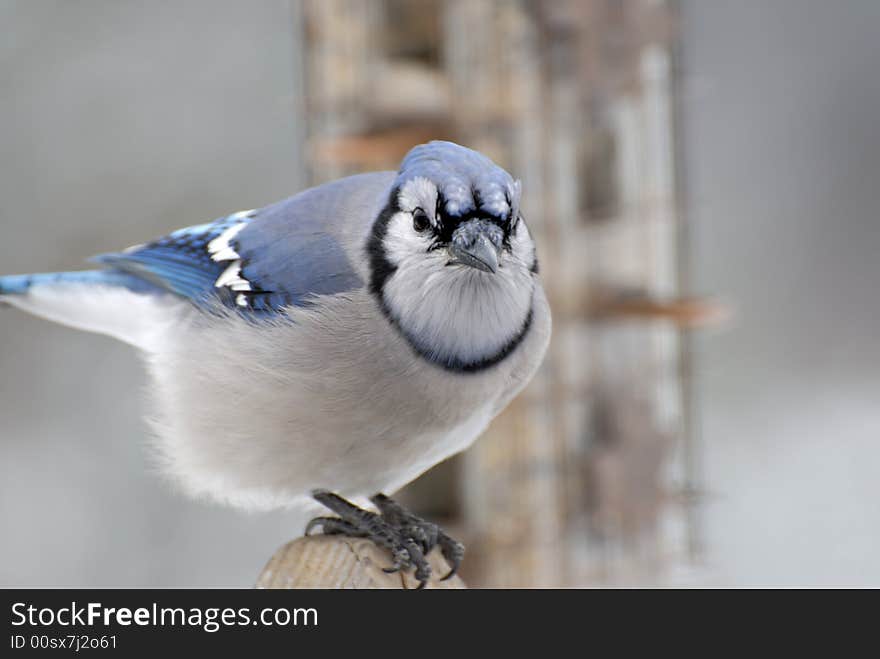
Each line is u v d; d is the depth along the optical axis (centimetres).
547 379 1029
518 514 1018
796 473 1322
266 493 783
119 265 893
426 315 707
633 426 1047
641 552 1045
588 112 1056
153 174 1484
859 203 1495
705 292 1466
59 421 1420
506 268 709
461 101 1031
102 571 1309
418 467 763
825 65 1528
